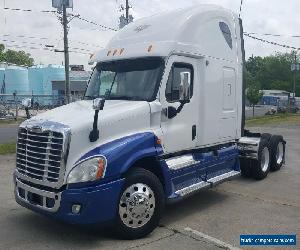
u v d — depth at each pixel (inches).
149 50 276.7
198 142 303.3
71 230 256.8
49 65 2423.7
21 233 252.2
